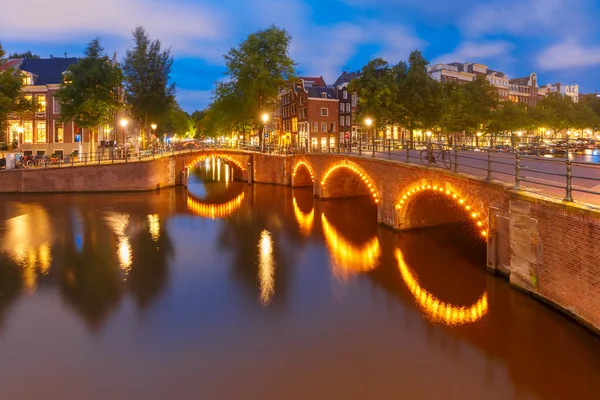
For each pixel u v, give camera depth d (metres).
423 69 38.22
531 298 12.26
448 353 10.27
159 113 47.66
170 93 48.44
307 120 61.03
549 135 57.41
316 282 15.25
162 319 12.21
